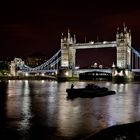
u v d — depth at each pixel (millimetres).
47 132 28234
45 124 32062
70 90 74938
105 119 36000
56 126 31000
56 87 127875
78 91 74688
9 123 32531
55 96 73812
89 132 28344
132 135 24438
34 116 37719
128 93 90500
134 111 44281
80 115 39188
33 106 49656
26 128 29906
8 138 26031
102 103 56906
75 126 31109
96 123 33062
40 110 44094
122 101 62000
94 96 76125
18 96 73125
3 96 73188
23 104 52938
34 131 28594
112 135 24328
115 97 73500
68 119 35594
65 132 28312
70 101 60562
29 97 70000
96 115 39406
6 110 43688
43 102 57469
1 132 28156
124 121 34719
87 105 52719
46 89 110125
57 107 48656
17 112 41469
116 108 48375
